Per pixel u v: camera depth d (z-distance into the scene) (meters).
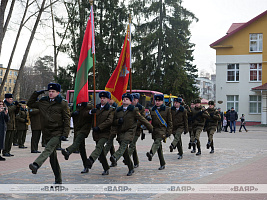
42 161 6.59
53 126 6.83
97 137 8.00
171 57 40.94
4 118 10.66
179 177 8.16
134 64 40.75
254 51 41.78
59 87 6.93
